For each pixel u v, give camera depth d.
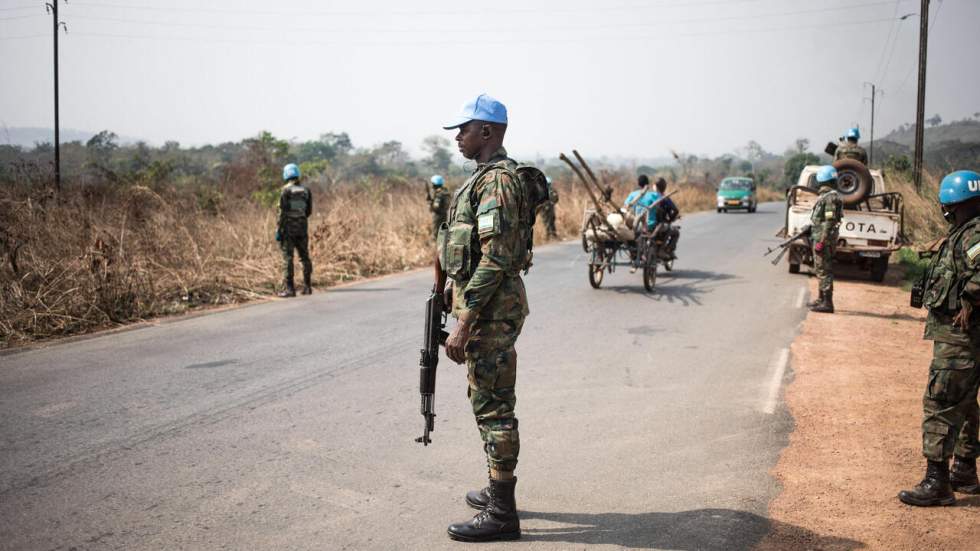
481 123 3.10
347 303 9.45
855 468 3.96
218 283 10.04
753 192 33.25
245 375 5.82
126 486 3.65
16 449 4.14
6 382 5.56
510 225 2.92
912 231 15.25
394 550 3.04
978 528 3.24
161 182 14.38
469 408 5.01
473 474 3.87
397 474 3.85
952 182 3.36
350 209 15.52
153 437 4.37
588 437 4.45
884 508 3.45
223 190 16.91
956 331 3.37
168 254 10.27
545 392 5.42
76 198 10.66
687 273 12.44
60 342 7.04
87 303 7.95
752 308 9.09
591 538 3.15
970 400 3.43
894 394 5.35
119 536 3.12
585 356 6.55
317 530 3.21
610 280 11.57
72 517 3.29
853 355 6.62
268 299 9.75
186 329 7.71
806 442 4.37
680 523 3.29
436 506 3.47
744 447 4.28
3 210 9.28
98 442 4.27
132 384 5.54
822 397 5.29
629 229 9.98
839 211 8.66
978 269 3.21
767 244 17.62
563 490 3.66
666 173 47.66
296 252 12.03
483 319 3.05
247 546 3.05
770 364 6.28
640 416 4.86
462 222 3.03
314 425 4.62
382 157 108.00
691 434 4.51
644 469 3.94
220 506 3.44
